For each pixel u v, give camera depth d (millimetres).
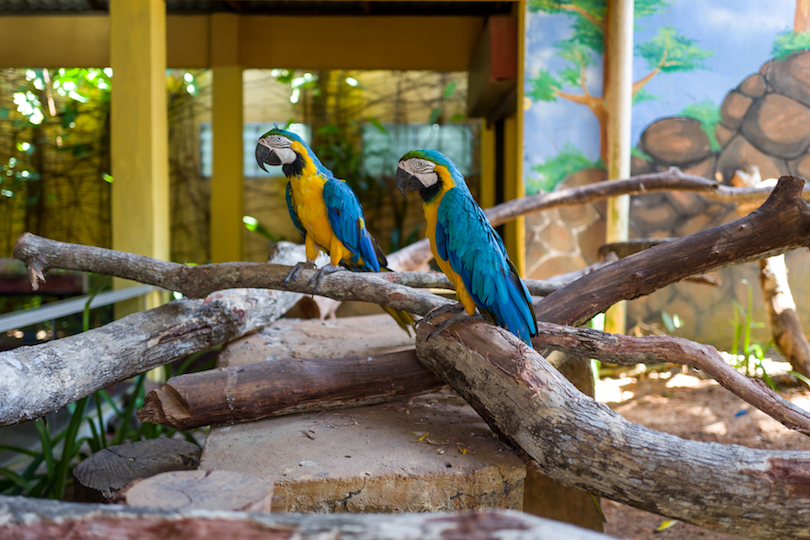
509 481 2104
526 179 5488
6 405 2168
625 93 5250
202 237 10945
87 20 7535
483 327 2344
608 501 3455
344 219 2562
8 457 3955
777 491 1812
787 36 5195
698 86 5309
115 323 2871
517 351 2189
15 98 10156
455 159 10906
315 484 1963
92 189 10523
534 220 5512
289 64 7980
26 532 1055
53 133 10398
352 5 7957
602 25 5344
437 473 2018
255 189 10922
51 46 7574
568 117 5438
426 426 2477
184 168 10859
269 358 3250
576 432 1997
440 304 2570
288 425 2482
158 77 5562
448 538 946
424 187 2250
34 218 10555
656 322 5504
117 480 2426
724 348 5449
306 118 10844
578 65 5395
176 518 1077
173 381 2473
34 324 3785
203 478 1596
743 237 2691
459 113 10812
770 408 2215
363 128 10844
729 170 5336
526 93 5426
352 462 2104
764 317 5379
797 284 5312
